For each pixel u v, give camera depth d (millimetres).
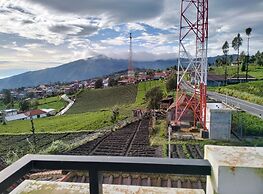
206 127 27781
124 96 80125
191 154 21844
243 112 33906
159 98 46344
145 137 27266
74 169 1527
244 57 85812
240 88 52344
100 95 88438
